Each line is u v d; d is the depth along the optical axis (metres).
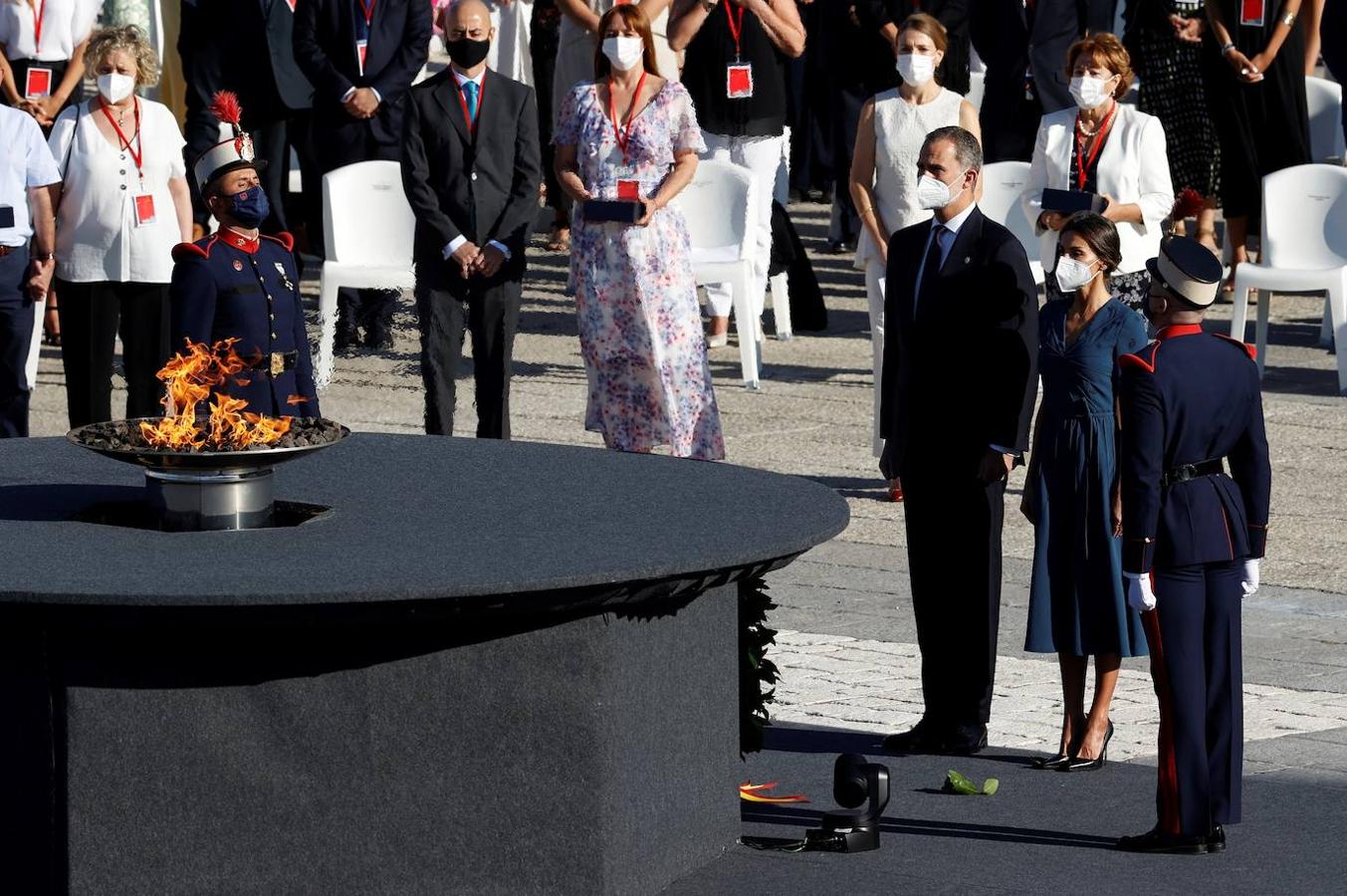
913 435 27.83
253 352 32.50
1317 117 60.59
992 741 28.41
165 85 66.94
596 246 39.31
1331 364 54.00
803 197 79.31
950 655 27.81
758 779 26.56
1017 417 27.30
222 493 22.08
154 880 19.62
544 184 71.50
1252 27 56.78
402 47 52.66
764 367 54.25
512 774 19.81
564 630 19.69
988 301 27.61
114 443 23.05
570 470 25.22
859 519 40.66
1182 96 58.44
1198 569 23.83
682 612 21.42
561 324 60.47
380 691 19.55
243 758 19.52
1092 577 26.92
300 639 19.38
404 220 49.38
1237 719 23.95
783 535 21.12
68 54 55.81
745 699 24.67
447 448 26.81
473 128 40.41
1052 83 57.19
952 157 27.73
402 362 49.31
